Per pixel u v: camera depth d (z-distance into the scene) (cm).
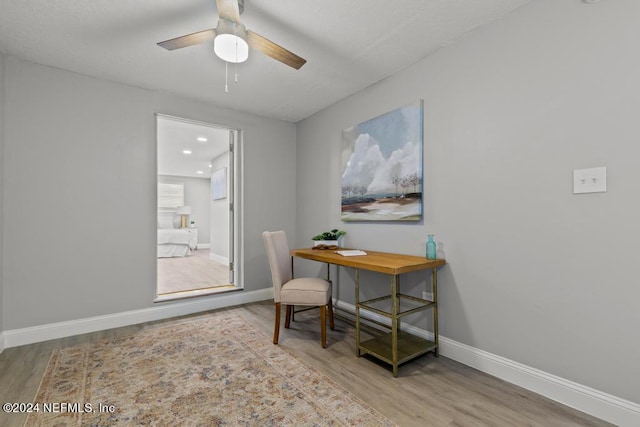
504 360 189
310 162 381
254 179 376
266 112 369
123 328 278
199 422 148
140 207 296
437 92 232
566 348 164
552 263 170
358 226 305
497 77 195
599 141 153
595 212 155
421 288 240
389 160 267
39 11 188
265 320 301
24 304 243
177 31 210
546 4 173
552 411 158
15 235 240
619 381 147
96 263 274
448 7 185
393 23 201
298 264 400
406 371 200
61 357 217
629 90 145
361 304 221
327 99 328
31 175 247
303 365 207
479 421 150
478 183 205
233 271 384
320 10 188
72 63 252
